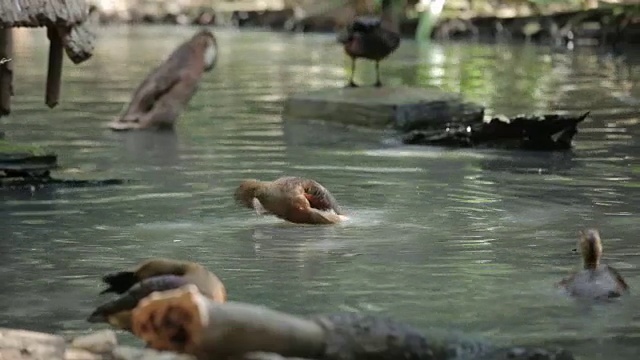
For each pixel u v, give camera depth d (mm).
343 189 12031
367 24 19266
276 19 44281
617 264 8656
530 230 9922
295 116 18781
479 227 10039
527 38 35656
